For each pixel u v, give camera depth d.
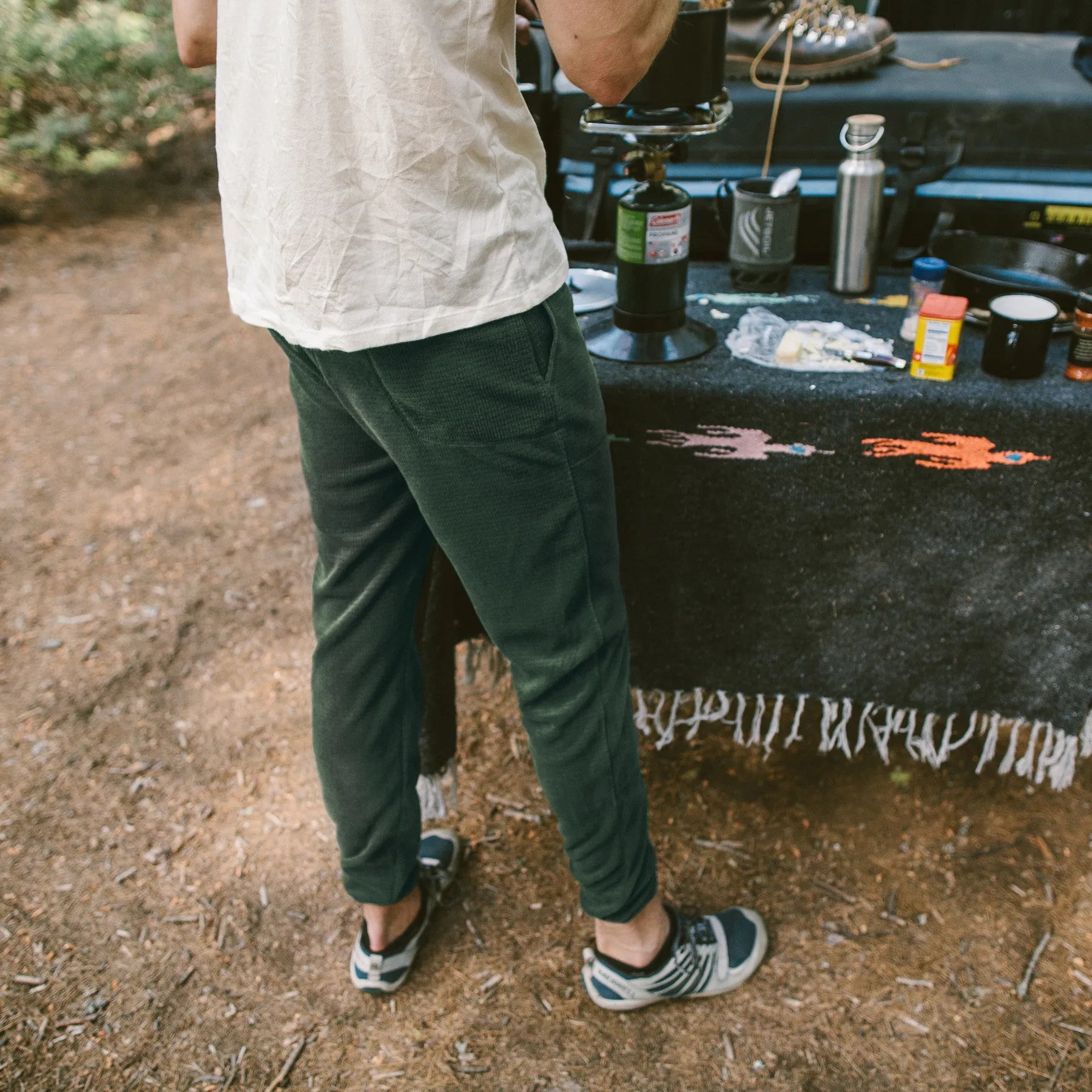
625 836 1.21
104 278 3.97
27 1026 1.41
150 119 4.93
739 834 1.66
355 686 1.18
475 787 1.77
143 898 1.59
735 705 1.89
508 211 0.88
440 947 1.51
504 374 0.90
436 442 0.93
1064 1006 1.38
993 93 1.68
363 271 0.86
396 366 0.89
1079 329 1.28
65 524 2.52
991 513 1.33
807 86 1.73
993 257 1.63
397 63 0.79
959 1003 1.39
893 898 1.54
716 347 1.44
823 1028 1.38
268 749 1.86
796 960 1.46
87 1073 1.35
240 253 0.96
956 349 1.30
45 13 5.01
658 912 1.35
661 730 1.62
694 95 1.26
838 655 1.49
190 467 2.75
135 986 1.46
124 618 2.20
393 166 0.82
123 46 5.00
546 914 1.55
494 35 0.85
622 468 1.41
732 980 1.42
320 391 1.00
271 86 0.84
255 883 1.61
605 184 1.76
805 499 1.38
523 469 0.95
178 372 3.25
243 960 1.50
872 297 1.62
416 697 1.25
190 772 1.82
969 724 1.75
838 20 1.62
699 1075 1.33
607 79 0.87
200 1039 1.40
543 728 1.12
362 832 1.27
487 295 0.88
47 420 2.99
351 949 1.51
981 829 1.64
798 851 1.62
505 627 1.06
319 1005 1.44
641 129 1.26
